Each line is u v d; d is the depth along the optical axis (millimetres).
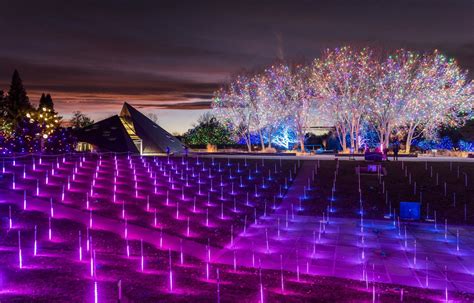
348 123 38125
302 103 39500
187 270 8805
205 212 15523
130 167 22250
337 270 9961
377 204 17766
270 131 43344
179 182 20359
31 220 11281
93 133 33688
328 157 30906
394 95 35656
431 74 35062
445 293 8344
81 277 7316
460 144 40656
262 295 6609
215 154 34594
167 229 12781
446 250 11891
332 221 15570
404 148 41750
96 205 13945
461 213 16344
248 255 11078
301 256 11125
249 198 18734
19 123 24875
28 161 21000
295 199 18703
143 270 8352
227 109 44156
